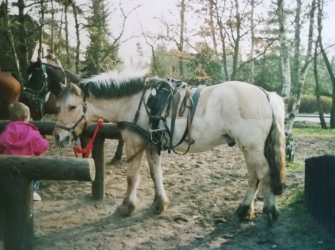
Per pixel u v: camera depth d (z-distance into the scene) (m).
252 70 18.41
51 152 8.35
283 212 4.68
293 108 7.77
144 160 7.91
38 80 7.48
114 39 18.22
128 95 4.44
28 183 3.27
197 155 8.63
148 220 4.57
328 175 3.95
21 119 3.90
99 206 5.10
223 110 4.07
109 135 5.21
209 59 18.14
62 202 5.28
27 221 3.30
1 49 16.94
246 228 4.26
